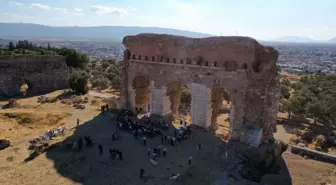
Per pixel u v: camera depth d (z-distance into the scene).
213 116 52.78
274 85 43.97
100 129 49.09
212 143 44.28
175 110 60.38
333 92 87.25
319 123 72.38
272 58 43.56
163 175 33.69
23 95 81.69
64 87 92.69
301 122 72.25
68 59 113.81
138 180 32.62
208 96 48.50
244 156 41.28
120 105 60.94
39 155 39.91
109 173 34.34
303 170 42.12
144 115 57.44
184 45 49.84
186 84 50.78
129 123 50.12
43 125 56.78
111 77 112.50
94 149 40.72
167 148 41.84
